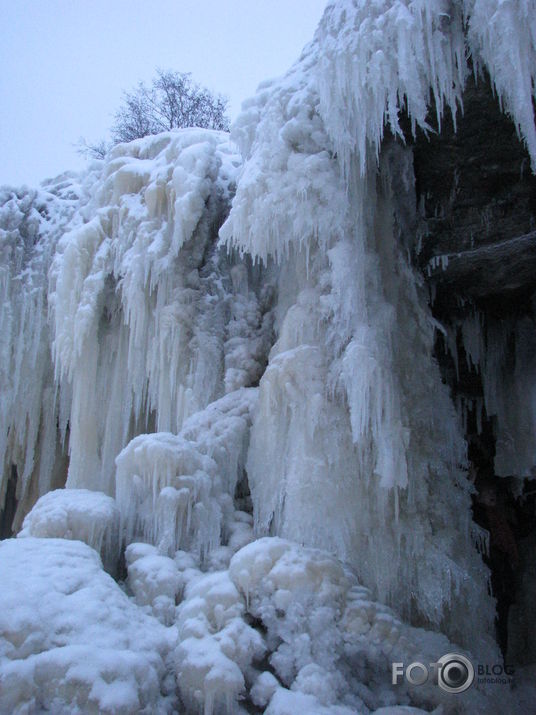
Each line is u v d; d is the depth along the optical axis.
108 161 7.20
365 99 3.91
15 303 7.73
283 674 3.36
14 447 7.71
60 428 7.72
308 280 4.75
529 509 5.68
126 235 6.36
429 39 3.59
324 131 4.46
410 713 3.17
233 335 5.95
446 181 4.39
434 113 3.88
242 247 5.71
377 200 4.53
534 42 3.19
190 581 4.03
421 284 4.77
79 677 2.70
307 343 4.58
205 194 6.08
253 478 4.69
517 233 4.39
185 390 5.77
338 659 3.48
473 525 4.58
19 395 7.57
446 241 4.64
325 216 4.35
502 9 3.22
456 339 5.51
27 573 3.38
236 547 4.47
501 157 4.10
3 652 2.78
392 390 4.16
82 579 3.47
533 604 5.04
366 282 4.40
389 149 4.29
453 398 5.51
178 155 6.38
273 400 4.54
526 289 5.07
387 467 3.98
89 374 6.45
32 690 2.67
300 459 4.29
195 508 4.44
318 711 2.98
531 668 4.51
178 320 5.88
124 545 4.57
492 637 4.22
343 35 4.02
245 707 3.23
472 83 3.66
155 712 2.94
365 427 4.12
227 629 3.37
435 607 3.91
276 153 4.58
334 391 4.32
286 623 3.52
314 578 3.64
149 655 3.16
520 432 5.19
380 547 4.03
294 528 4.13
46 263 7.88
